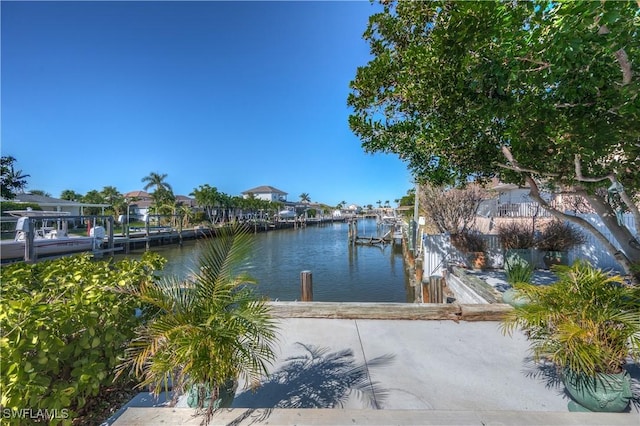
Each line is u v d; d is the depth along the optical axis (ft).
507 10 6.98
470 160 14.78
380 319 14.17
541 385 8.85
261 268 54.70
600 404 6.58
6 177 44.16
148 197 186.09
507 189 46.24
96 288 7.48
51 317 6.22
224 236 7.18
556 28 6.59
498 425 5.84
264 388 8.73
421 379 9.21
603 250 27.43
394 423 5.93
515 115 9.45
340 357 10.63
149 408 6.46
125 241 74.54
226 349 5.99
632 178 11.98
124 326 8.23
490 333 12.63
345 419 6.07
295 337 12.27
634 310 6.82
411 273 42.55
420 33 12.34
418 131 14.33
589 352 6.28
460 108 11.35
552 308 7.26
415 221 44.86
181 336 5.94
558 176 12.81
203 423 5.93
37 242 50.14
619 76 7.82
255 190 231.91
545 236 29.01
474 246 30.32
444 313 14.14
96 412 7.86
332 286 41.86
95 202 139.74
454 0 8.00
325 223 255.91
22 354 5.75
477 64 8.38
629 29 6.01
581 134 9.05
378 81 13.01
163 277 8.36
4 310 5.69
